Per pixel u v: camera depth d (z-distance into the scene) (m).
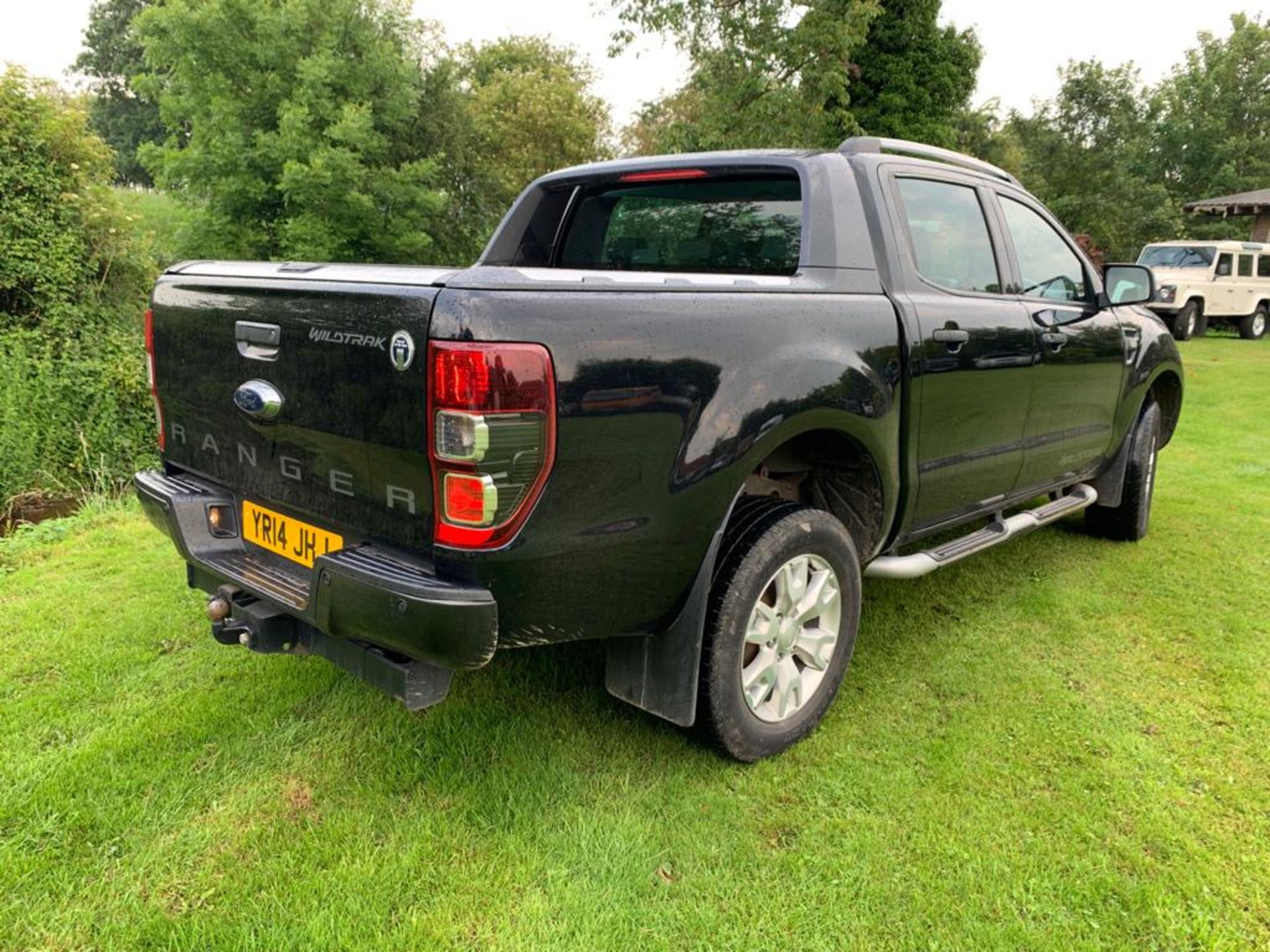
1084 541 4.76
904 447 2.86
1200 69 40.44
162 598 3.79
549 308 1.86
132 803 2.35
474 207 22.06
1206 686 3.08
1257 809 2.38
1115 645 3.42
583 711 2.84
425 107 20.55
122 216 9.62
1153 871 2.13
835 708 2.92
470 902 2.01
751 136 12.02
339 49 17.48
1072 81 28.31
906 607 3.80
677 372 2.08
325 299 2.04
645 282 2.10
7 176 8.59
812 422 2.44
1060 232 3.95
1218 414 8.95
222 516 2.63
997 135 29.56
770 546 2.41
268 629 2.30
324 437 2.13
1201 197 36.09
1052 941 1.91
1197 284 17.14
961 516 3.36
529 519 1.88
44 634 3.41
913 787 2.47
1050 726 2.80
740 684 2.43
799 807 2.38
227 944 1.88
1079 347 3.75
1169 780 2.51
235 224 16.91
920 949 1.89
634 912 1.99
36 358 7.58
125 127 56.75
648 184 3.30
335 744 2.64
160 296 2.68
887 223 2.89
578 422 1.90
